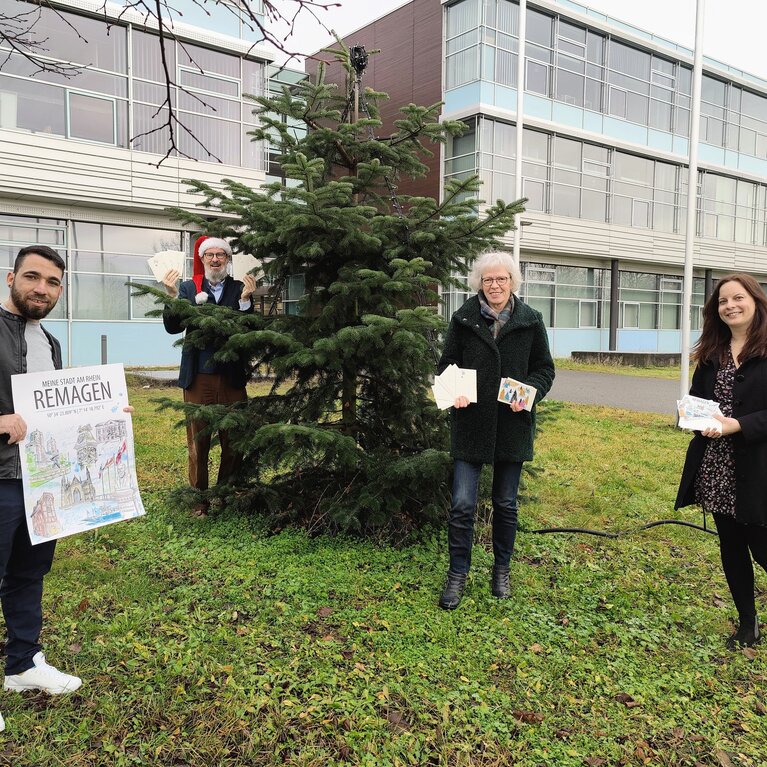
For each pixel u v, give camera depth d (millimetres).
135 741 2498
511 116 19953
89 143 15109
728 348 3338
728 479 3246
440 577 4074
